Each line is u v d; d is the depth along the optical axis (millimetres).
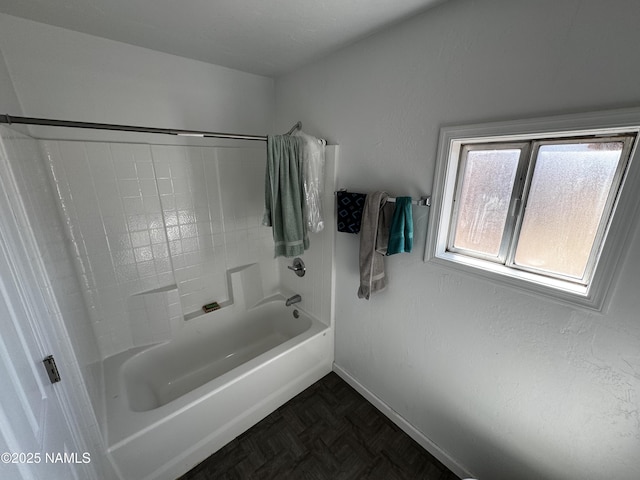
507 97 1013
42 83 1371
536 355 1095
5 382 536
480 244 1288
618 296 872
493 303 1187
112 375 1632
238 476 1466
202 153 1934
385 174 1499
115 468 1218
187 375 2076
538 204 1082
